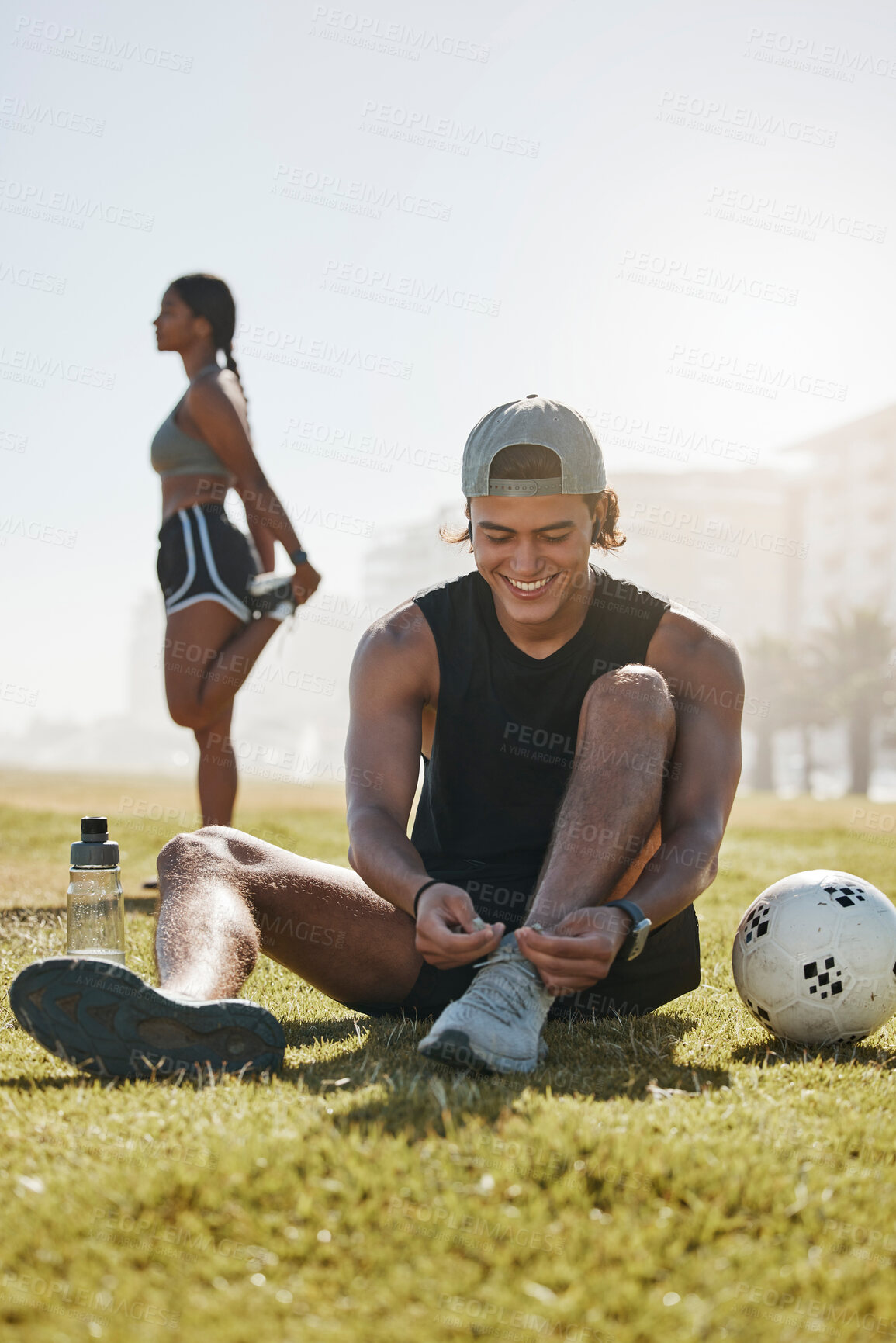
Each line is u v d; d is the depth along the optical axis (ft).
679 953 7.13
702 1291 3.65
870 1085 5.96
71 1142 4.75
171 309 14.32
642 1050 6.59
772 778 159.33
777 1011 6.93
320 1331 3.39
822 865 19.53
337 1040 6.89
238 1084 5.48
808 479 219.82
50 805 31.91
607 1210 4.17
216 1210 4.09
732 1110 5.18
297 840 20.27
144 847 20.18
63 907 13.17
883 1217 4.14
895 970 6.89
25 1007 5.47
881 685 132.16
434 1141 4.53
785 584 234.79
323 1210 4.05
